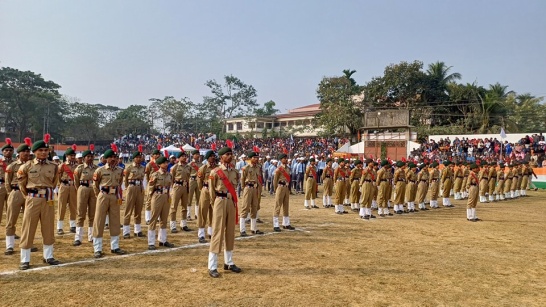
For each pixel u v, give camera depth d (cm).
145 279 673
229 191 737
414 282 684
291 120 7112
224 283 659
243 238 1032
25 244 721
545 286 675
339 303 577
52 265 751
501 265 804
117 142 6519
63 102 7112
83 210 947
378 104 4972
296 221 1325
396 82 4753
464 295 623
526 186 2309
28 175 739
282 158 1170
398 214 1532
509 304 587
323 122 5019
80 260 791
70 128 7062
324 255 860
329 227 1217
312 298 595
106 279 670
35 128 6581
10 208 836
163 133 7544
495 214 1559
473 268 779
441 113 4772
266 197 2039
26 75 6581
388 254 882
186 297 589
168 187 941
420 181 1667
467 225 1291
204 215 981
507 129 4384
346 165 1667
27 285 632
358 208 1603
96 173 854
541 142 3250
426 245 984
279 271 733
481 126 4431
